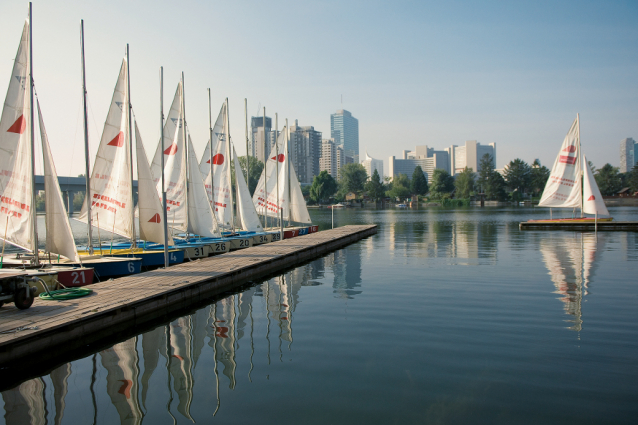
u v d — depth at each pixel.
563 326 14.12
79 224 81.19
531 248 35.44
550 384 9.86
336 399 9.34
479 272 24.62
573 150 54.03
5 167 18.95
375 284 21.78
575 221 52.56
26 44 18.97
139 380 10.65
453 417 8.51
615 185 156.50
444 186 174.12
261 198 48.09
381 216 98.31
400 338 13.19
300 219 49.62
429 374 10.52
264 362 11.52
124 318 15.03
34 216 19.25
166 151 33.28
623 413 8.56
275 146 47.84
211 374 10.86
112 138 25.84
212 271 21.95
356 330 14.09
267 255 28.52
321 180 153.62
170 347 13.04
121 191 26.16
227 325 15.18
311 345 12.74
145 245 29.56
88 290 16.56
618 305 16.75
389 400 9.23
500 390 9.61
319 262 30.44
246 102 46.69
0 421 8.74
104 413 9.01
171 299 17.39
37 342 12.01
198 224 34.00
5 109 18.78
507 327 14.11
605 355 11.53
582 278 22.33
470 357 11.55
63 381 10.70
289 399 9.38
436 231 54.44
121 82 25.91
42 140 19.44
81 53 23.69
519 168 167.12
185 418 8.68
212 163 37.88
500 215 91.62
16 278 14.06
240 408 9.02
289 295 19.80
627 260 28.25
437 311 16.25
